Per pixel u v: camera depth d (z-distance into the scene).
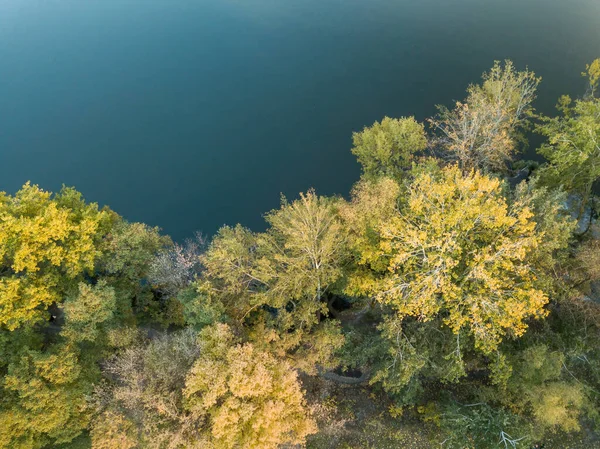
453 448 30.00
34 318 32.06
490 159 44.25
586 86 62.78
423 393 34.75
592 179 35.84
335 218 36.09
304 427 26.73
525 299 27.31
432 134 53.19
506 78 48.00
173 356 28.55
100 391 28.30
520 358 29.39
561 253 31.20
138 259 36.62
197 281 33.59
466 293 28.44
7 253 32.16
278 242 37.50
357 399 35.19
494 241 28.03
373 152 48.16
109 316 32.19
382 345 31.72
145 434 25.44
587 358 30.16
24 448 26.86
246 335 33.25
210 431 25.81
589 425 31.52
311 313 35.31
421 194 28.61
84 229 33.75
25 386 27.27
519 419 30.00
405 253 27.16
